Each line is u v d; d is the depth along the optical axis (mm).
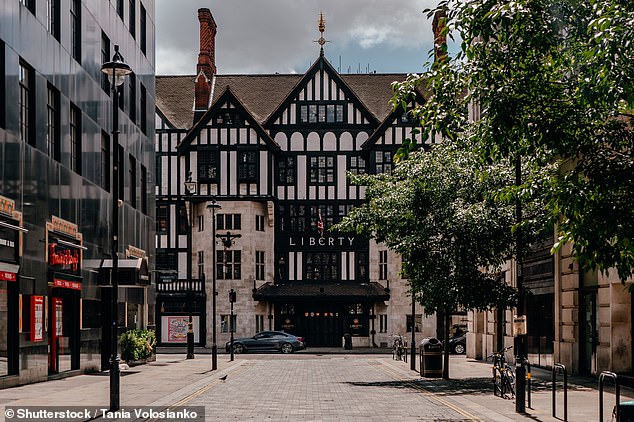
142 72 37875
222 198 57562
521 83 10633
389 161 57250
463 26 10906
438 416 15695
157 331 57969
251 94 64625
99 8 30344
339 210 58656
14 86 21312
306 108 58969
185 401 18703
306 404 18125
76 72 27125
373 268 58562
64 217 25406
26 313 22188
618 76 9539
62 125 25438
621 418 11273
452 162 24656
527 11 10172
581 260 11000
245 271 57438
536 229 23250
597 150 10602
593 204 10070
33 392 20375
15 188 21172
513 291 24938
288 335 51344
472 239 23781
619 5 9570
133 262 29766
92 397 19109
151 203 39219
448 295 24234
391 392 21500
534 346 32375
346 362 39156
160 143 58812
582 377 25609
